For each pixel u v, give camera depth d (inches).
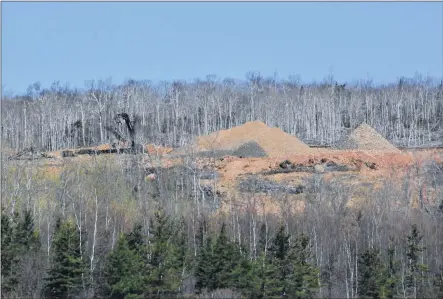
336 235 5054.1
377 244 4928.6
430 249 4928.6
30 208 5118.1
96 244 4579.2
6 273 4266.7
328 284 4549.7
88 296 4252.0
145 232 4970.5
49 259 4360.2
